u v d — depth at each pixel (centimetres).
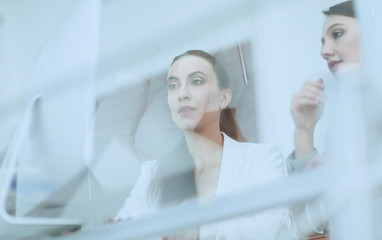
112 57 125
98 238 85
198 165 116
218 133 121
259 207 66
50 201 107
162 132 123
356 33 96
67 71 108
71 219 106
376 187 56
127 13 137
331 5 106
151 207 111
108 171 115
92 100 107
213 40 125
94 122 111
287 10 117
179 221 74
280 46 118
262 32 120
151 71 127
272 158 110
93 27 105
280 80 114
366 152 56
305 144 104
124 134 121
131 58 127
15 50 263
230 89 122
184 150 120
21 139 110
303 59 112
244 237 94
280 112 113
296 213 83
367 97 57
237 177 111
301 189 62
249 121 119
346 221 57
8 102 115
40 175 109
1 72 256
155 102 125
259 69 119
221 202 70
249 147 116
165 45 127
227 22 124
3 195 107
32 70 115
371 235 55
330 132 62
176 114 124
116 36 134
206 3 126
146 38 129
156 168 118
